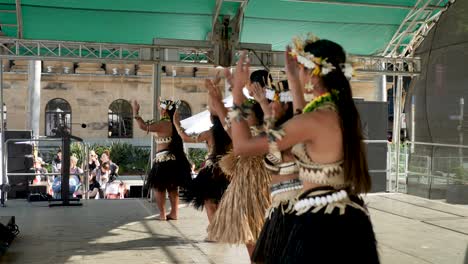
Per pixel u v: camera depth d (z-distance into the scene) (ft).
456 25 26.84
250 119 9.95
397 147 30.83
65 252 15.06
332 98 6.97
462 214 22.31
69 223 19.42
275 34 31.22
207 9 27.07
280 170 8.23
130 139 71.10
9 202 24.80
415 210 23.40
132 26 29.27
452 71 26.86
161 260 14.29
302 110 7.42
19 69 66.64
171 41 26.09
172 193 20.21
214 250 15.46
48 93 69.10
